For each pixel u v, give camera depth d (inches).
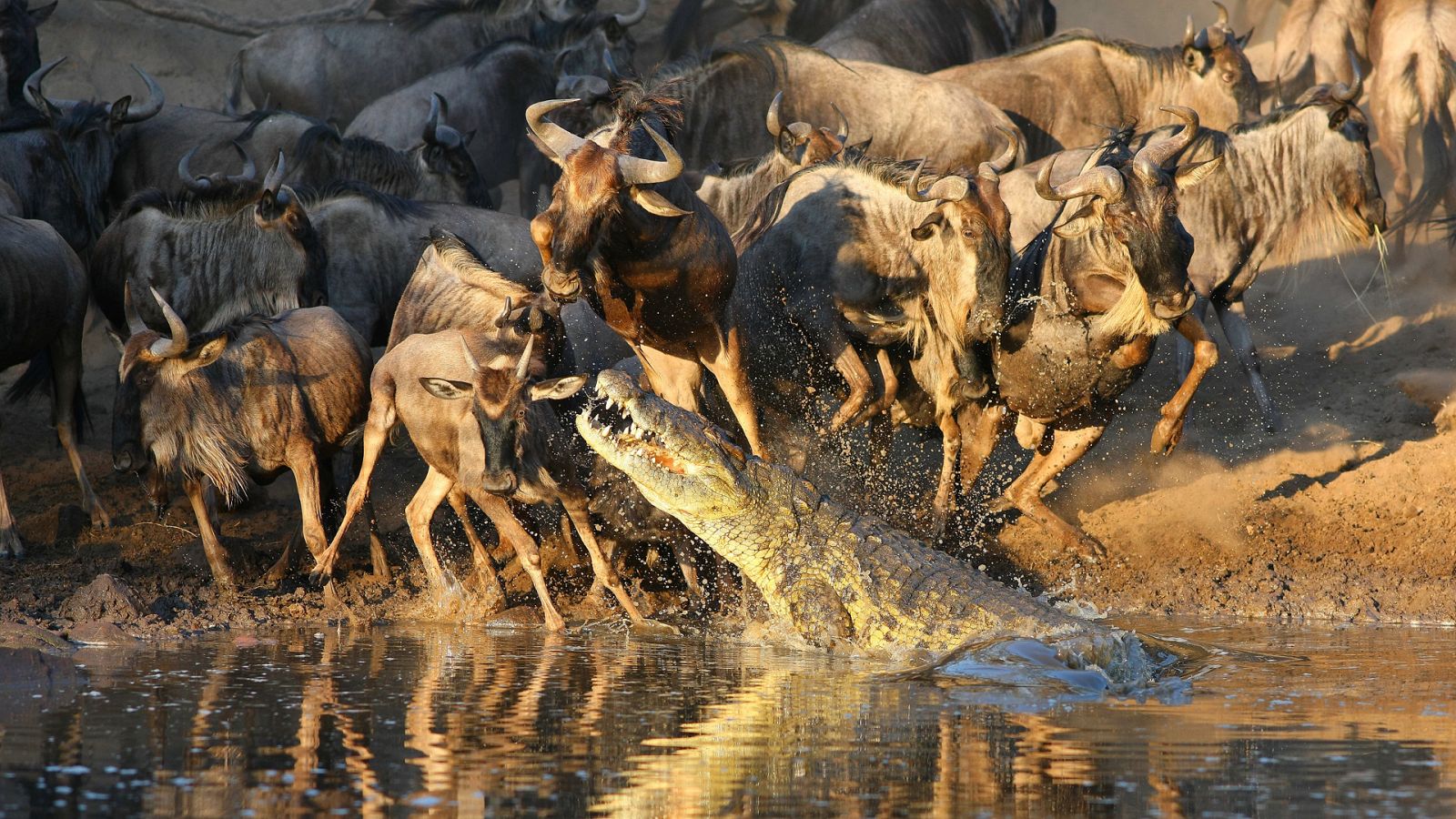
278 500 1748.3
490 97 2479.1
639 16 2682.1
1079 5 3570.4
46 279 1581.0
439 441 1289.4
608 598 1373.0
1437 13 2313.0
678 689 956.0
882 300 1427.2
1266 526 1535.4
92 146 2095.2
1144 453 1754.4
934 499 1556.3
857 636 1131.3
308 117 2154.3
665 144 1134.4
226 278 1705.2
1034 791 701.3
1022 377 1434.5
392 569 1481.3
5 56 2144.4
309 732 817.5
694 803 683.4
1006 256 1348.4
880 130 2028.8
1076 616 1182.3
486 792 700.0
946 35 2522.1
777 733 820.6
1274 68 2642.7
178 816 657.6
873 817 663.1
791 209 1454.2
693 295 1263.5
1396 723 844.6
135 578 1398.9
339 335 1481.3
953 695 931.3
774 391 1507.1
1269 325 2175.2
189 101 2974.9
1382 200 1749.5
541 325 1322.6
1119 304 1343.5
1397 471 1601.9
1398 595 1355.8
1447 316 2094.0
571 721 852.6
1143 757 765.3
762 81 2042.3
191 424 1364.4
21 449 1931.6
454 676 1000.9
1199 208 1710.1
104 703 893.8
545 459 1267.2
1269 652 1101.1
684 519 1178.6
